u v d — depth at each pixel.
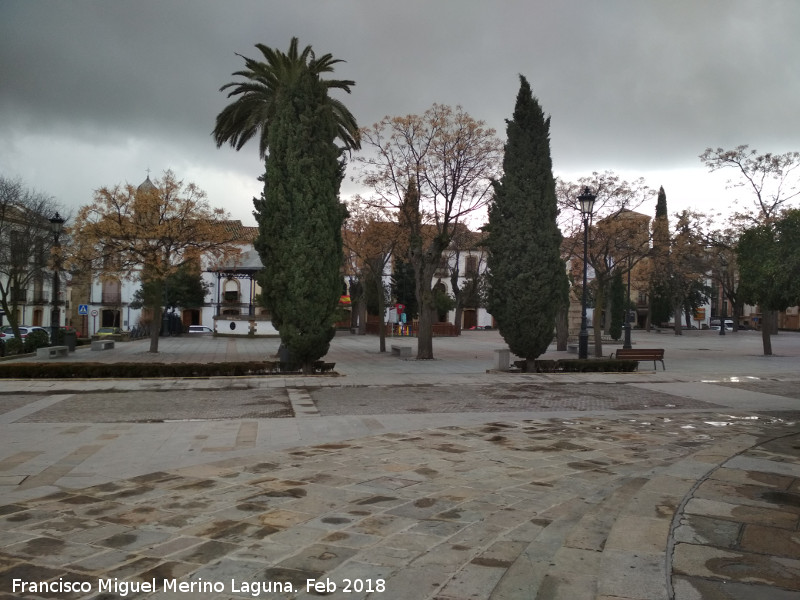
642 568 3.84
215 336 49.53
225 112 24.95
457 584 4.02
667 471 6.46
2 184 32.56
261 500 6.03
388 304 65.56
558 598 3.58
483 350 34.94
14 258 32.38
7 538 4.93
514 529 5.19
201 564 4.39
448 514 5.61
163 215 27.03
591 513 5.29
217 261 29.95
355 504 5.90
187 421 10.88
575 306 41.78
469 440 9.23
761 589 3.53
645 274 53.31
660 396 14.86
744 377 18.91
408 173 23.62
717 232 31.56
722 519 4.83
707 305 87.06
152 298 31.47
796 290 11.98
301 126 18.58
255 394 14.73
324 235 18.55
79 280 38.50
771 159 29.62
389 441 9.11
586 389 16.16
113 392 14.97
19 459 7.89
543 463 7.75
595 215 26.59
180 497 6.14
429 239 29.06
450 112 23.00
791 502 5.30
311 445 8.82
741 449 7.67
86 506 5.82
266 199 18.84
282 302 18.58
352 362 25.86
